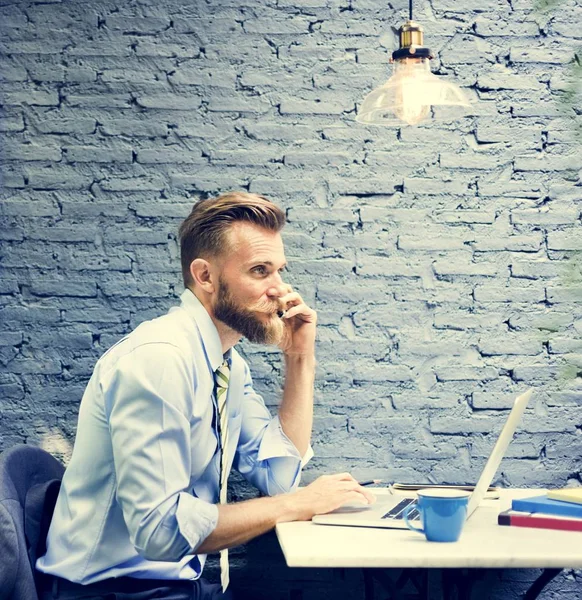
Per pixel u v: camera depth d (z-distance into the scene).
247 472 2.10
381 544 1.46
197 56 2.43
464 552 1.39
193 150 2.43
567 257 2.48
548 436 2.45
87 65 2.41
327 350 2.42
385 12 2.47
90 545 1.72
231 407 2.01
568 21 2.50
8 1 2.40
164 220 2.41
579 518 1.59
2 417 2.36
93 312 2.39
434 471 2.43
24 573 1.60
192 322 1.86
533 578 2.42
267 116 2.44
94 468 1.74
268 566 2.40
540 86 2.50
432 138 2.46
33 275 2.38
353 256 2.44
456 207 2.46
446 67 2.48
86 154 2.40
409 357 2.44
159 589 1.73
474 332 2.45
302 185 2.44
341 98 2.46
